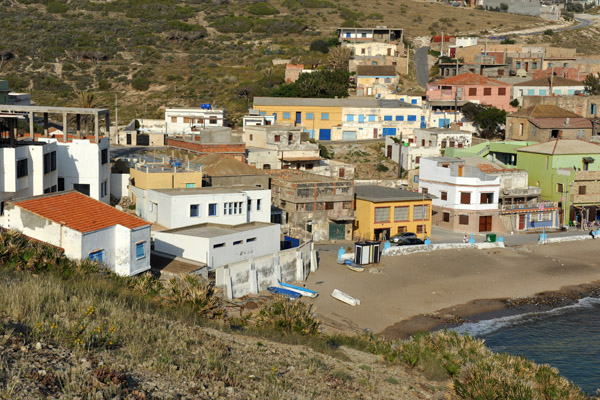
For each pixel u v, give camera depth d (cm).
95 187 6225
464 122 13088
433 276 6550
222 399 2178
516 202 9119
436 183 8969
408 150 11056
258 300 5219
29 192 5347
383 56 16238
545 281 6744
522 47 16925
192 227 5731
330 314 5312
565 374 4491
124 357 2284
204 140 8894
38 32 18675
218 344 2755
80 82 15812
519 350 4953
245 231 5572
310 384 2584
